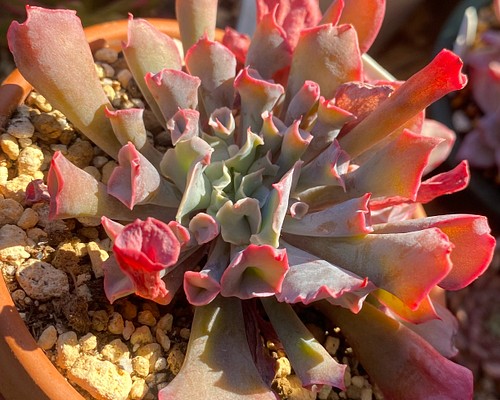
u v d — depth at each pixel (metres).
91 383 0.28
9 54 0.49
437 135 0.37
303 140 0.30
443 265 0.27
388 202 0.31
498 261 0.47
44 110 0.33
